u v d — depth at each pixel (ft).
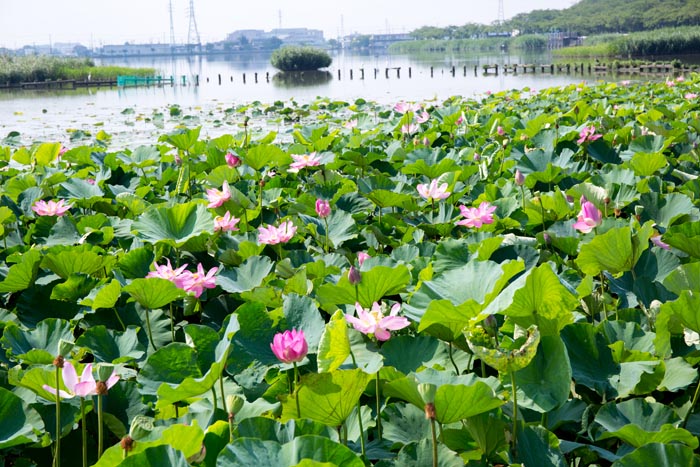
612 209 15.02
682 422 8.07
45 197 19.15
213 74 222.48
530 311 7.61
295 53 191.72
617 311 10.00
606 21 466.29
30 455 8.07
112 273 13.14
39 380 7.75
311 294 11.08
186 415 7.45
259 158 19.21
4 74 129.39
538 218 15.10
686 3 447.42
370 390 8.37
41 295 12.14
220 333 9.11
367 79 146.41
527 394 7.21
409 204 16.46
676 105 38.45
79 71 145.89
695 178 18.10
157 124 49.83
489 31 573.74
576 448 7.38
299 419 6.63
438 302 7.30
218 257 13.04
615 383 8.20
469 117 34.50
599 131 27.17
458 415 6.57
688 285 9.09
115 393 8.67
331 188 17.89
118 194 18.78
